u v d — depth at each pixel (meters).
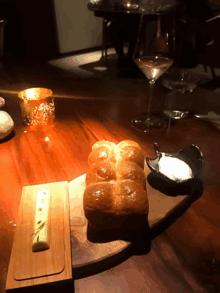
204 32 1.00
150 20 0.44
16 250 0.25
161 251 0.26
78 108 0.58
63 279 0.23
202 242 0.27
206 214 0.31
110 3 1.02
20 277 0.23
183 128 0.50
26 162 0.40
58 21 1.41
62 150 0.43
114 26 1.12
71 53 1.36
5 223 0.30
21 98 0.44
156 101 0.61
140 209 0.26
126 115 0.55
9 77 0.80
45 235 0.26
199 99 0.61
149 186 0.34
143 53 0.47
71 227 0.28
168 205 0.31
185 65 1.14
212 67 1.12
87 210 0.26
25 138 0.46
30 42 1.44
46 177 0.37
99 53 1.31
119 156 0.34
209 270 0.25
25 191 0.32
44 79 0.80
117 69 1.00
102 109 0.57
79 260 0.25
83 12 1.46
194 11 0.94
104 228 0.28
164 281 0.24
